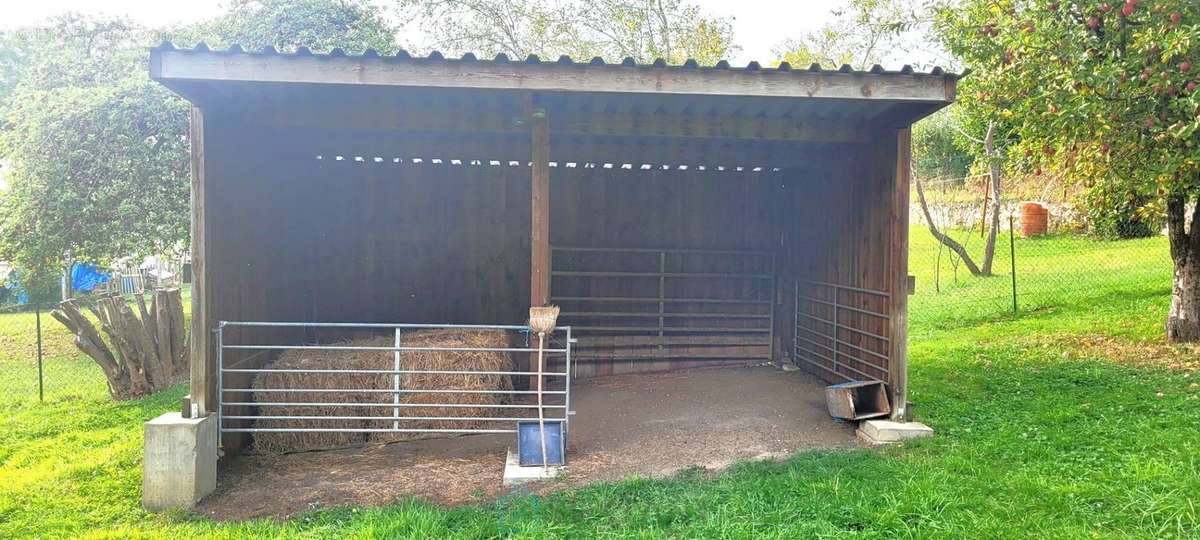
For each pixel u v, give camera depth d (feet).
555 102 17.08
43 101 31.71
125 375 26.43
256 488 15.01
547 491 13.83
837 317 22.56
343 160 25.02
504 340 21.67
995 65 23.49
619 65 14.48
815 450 15.81
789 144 22.79
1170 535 10.19
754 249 27.14
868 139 19.34
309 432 18.25
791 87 14.83
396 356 17.17
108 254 31.89
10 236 30.81
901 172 17.60
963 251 45.50
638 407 20.85
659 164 23.73
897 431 16.61
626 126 18.20
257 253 18.51
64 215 29.91
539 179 16.72
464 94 16.39
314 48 35.68
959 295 40.50
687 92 14.62
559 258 26.18
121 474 16.31
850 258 21.47
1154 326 27.22
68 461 17.88
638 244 26.53
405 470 15.76
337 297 24.76
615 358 26.53
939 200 64.03
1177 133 17.72
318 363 18.67
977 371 23.27
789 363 26.53
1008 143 32.81
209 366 15.31
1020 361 24.26
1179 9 18.26
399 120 17.69
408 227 25.44
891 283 17.87
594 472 14.93
